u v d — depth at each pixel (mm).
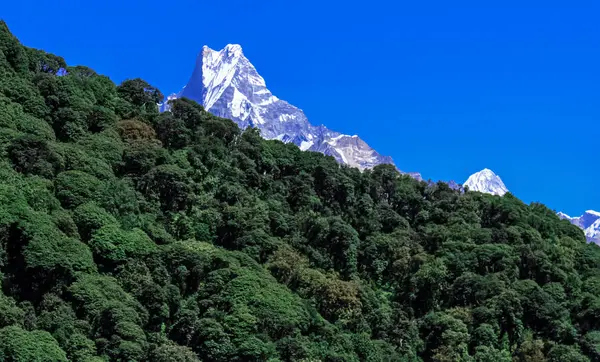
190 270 124500
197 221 138250
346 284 136000
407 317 140500
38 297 105750
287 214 150625
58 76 148875
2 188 110438
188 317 115312
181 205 140250
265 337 116938
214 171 152500
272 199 154625
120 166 140375
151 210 135125
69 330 100812
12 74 139875
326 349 121062
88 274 110750
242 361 113000
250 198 149000
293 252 139250
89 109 147250
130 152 141875
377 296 144000
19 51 145750
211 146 156625
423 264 149875
